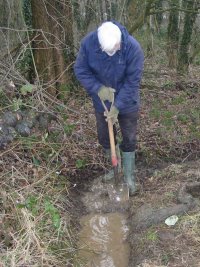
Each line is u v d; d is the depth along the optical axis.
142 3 3.52
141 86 3.62
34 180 2.18
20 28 3.28
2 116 2.50
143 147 2.64
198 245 1.76
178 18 4.53
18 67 2.96
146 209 2.05
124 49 1.84
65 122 2.75
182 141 2.70
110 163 2.48
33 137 2.48
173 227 1.88
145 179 2.37
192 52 4.59
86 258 1.85
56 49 3.00
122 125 2.12
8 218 1.86
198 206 1.99
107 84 1.98
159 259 1.71
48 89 3.00
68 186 2.30
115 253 1.88
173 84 3.74
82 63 1.93
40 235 1.83
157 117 2.99
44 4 2.82
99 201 2.21
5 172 2.17
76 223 2.06
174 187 2.20
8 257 1.66
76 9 3.47
